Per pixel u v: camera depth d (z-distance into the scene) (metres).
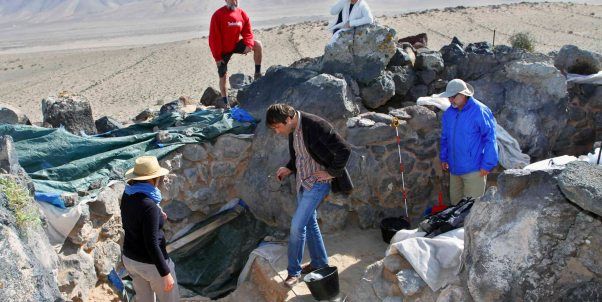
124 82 27.73
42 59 44.00
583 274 3.51
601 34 30.05
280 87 7.72
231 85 12.61
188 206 7.23
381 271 4.85
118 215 6.29
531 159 7.30
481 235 3.99
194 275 6.81
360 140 6.80
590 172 3.52
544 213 3.63
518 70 7.43
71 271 5.48
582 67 7.88
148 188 4.64
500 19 37.66
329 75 7.23
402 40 9.73
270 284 5.84
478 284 3.90
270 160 7.17
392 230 6.34
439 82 8.13
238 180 7.47
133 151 6.80
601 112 7.77
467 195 6.14
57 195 5.62
